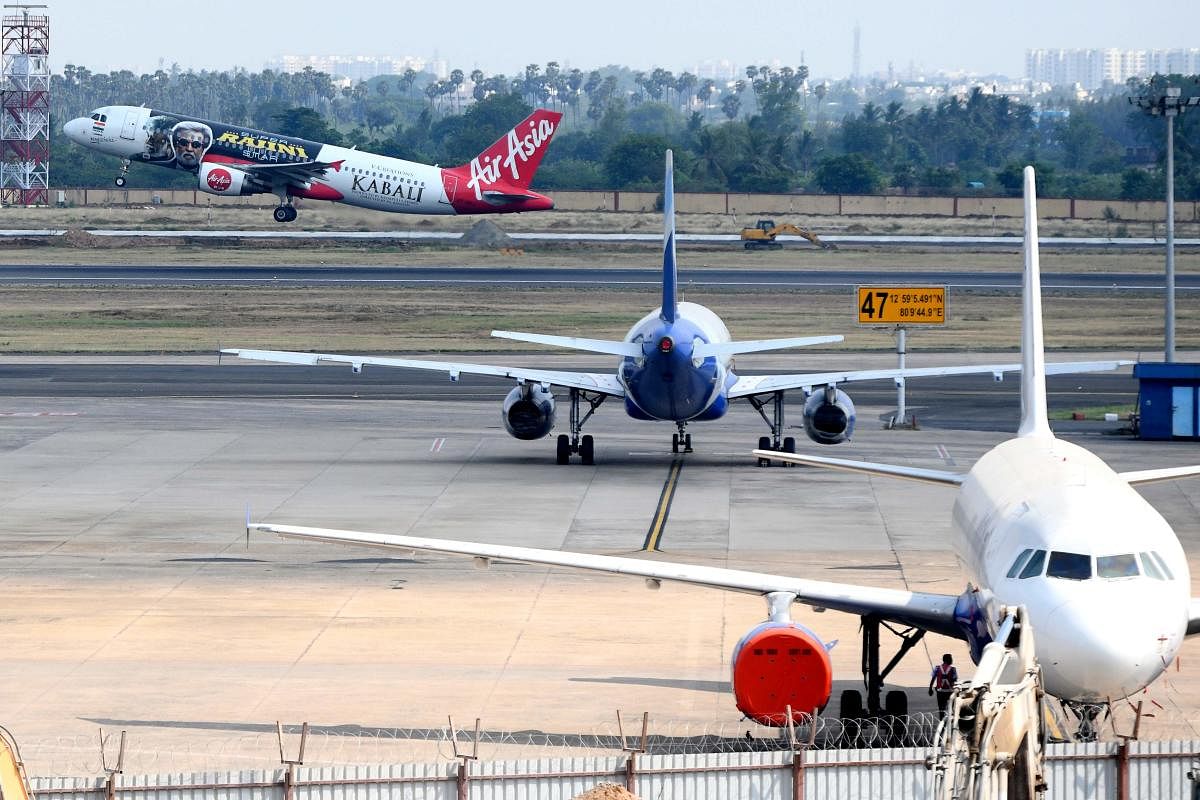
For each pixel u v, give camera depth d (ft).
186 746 379.55
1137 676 304.09
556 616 508.94
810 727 361.30
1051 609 309.63
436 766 317.83
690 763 318.04
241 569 577.02
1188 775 316.81
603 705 414.62
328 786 315.17
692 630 492.13
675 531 646.74
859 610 365.81
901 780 319.06
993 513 365.61
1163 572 318.24
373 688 430.20
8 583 554.05
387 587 549.54
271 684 433.89
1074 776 319.68
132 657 460.96
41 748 378.12
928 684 431.84
